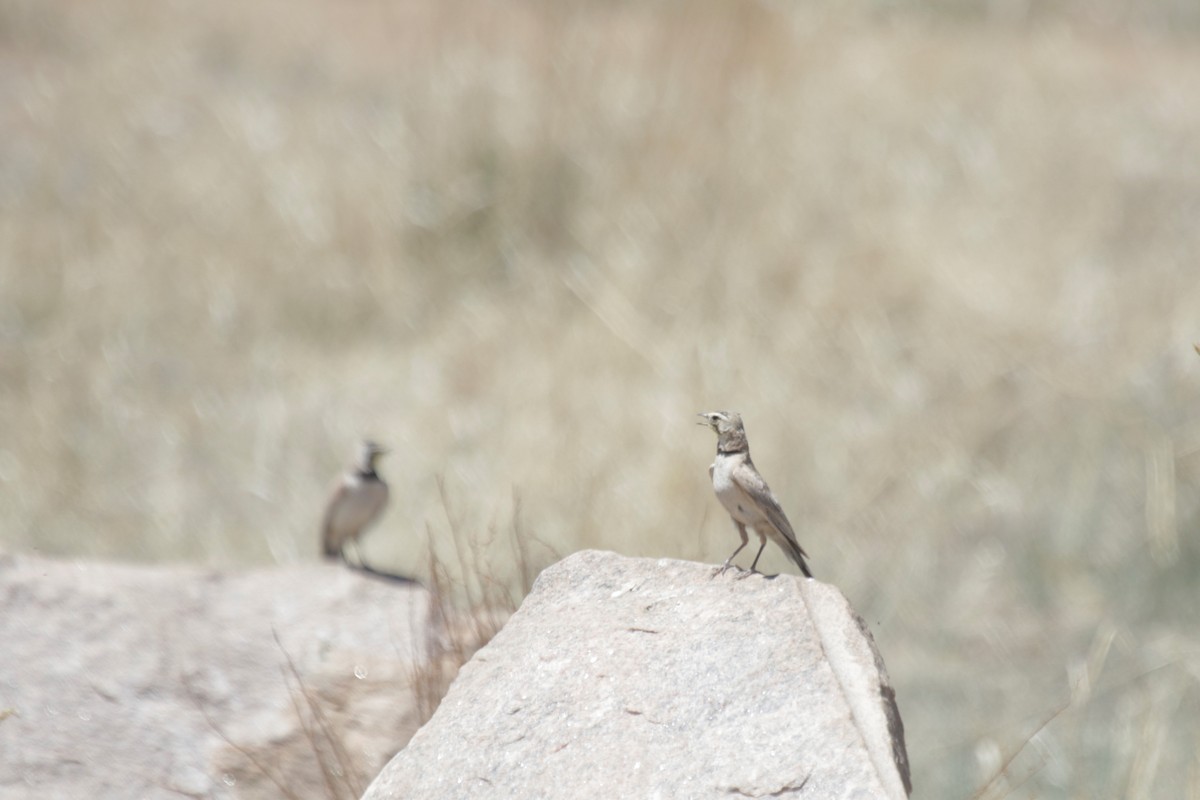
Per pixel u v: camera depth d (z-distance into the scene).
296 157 20.53
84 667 8.47
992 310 16.69
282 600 9.45
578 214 18.23
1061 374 15.86
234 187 20.03
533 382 15.35
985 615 13.18
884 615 13.13
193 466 15.40
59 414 15.86
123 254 18.64
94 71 24.77
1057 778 11.01
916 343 16.23
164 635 8.84
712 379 15.00
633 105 18.81
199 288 18.19
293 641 8.98
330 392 16.44
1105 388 15.67
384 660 8.74
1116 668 12.48
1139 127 22.66
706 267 16.83
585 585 6.83
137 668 8.52
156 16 27.58
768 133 19.11
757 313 16.25
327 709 8.36
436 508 13.69
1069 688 12.21
